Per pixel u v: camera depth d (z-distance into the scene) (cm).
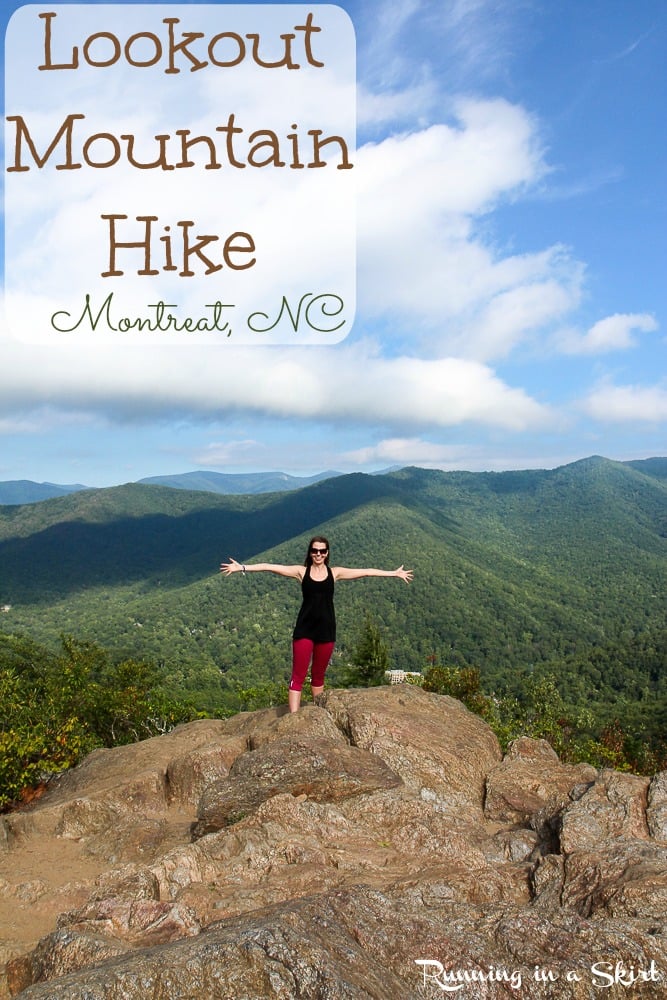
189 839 862
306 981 353
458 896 580
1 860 880
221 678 12925
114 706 2545
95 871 838
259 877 658
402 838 760
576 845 664
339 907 466
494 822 875
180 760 1010
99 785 1052
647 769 2933
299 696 1034
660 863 546
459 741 1008
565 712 3112
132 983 345
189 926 498
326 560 1019
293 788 848
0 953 557
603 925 453
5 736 1306
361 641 3859
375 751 952
